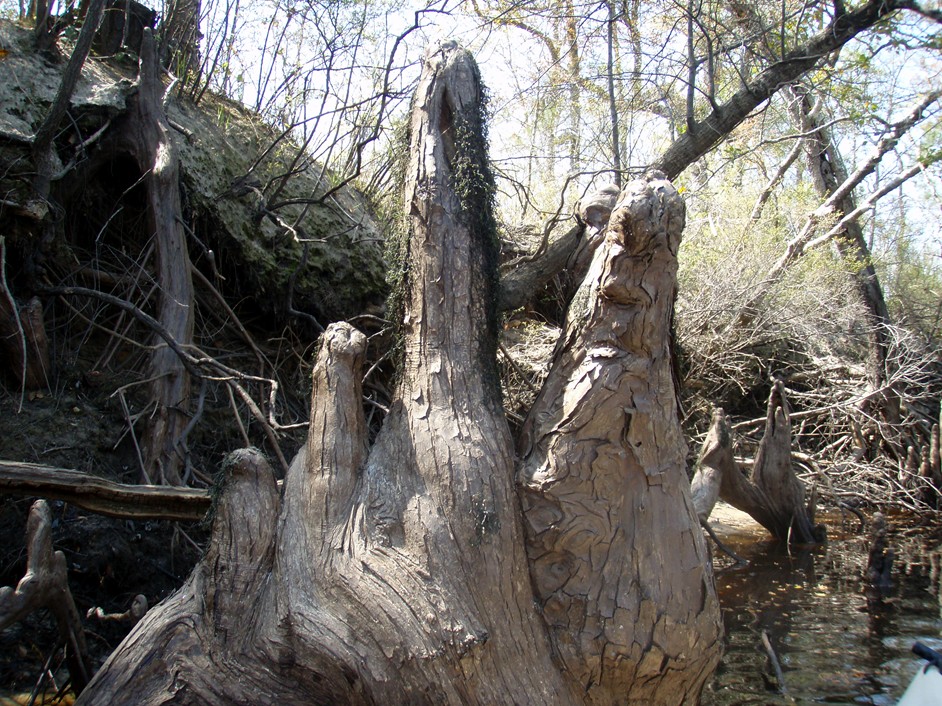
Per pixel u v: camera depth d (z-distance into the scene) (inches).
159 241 279.1
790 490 357.1
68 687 204.4
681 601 154.6
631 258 151.0
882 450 490.3
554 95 412.8
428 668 145.3
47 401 260.2
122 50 333.1
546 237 303.3
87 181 297.4
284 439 305.6
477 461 158.6
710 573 162.6
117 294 299.0
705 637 157.4
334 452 165.3
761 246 498.9
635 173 338.3
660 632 152.3
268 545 162.1
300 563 157.2
